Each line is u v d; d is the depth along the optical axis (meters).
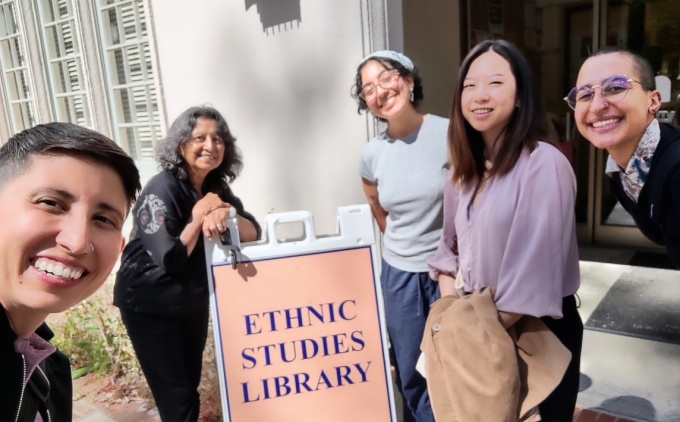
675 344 3.00
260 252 1.77
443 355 1.47
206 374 2.92
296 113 3.34
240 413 1.73
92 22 4.86
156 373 2.13
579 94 1.51
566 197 1.41
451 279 1.77
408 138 2.10
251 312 1.76
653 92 1.46
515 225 1.41
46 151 0.92
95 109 5.00
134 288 2.05
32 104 6.09
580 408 2.50
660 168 1.44
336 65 3.08
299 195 3.46
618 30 4.21
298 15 3.18
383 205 2.17
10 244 0.90
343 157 3.18
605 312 3.44
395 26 2.88
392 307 2.19
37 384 1.12
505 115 1.47
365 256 1.83
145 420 2.80
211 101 3.80
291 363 1.77
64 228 0.92
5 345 0.96
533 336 1.47
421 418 2.22
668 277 3.92
